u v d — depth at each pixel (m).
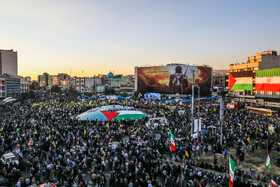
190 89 107.81
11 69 125.44
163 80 111.94
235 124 33.53
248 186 16.20
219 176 17.28
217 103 62.22
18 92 100.94
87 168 20.12
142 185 15.68
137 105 57.62
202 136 28.58
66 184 15.74
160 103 59.44
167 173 18.22
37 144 22.78
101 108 49.81
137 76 123.50
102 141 25.31
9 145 22.83
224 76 151.62
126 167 18.34
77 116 43.62
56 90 154.88
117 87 152.25
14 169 16.88
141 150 22.27
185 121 35.59
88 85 150.12
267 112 45.56
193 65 109.88
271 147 26.25
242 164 22.52
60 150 21.20
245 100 67.62
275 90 54.25
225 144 26.39
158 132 30.20
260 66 74.69
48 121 35.03
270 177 18.48
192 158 22.98
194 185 16.02
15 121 33.03
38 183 15.84
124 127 33.03
